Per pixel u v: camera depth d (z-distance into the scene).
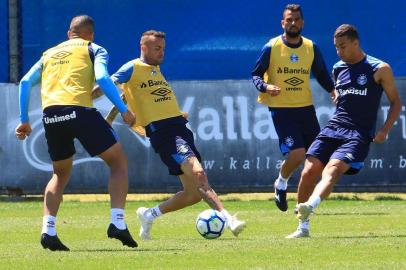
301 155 33.34
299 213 26.66
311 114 33.59
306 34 47.38
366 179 45.97
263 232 30.91
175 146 27.69
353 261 22.11
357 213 38.25
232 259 22.86
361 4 47.16
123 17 47.91
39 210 42.59
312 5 47.34
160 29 47.88
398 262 21.77
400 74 47.25
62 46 25.16
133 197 49.88
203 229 27.45
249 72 47.69
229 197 49.00
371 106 27.89
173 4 47.78
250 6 47.62
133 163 46.44
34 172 46.81
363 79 27.84
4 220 37.25
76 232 31.86
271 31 47.59
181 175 28.33
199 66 47.81
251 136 46.19
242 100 46.19
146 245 26.67
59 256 23.86
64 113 24.30
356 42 27.91
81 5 47.91
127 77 28.20
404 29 47.16
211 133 46.31
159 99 28.20
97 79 24.14
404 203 44.06
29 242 28.59
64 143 24.84
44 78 25.03
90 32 25.83
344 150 27.38
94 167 46.66
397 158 45.78
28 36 48.19
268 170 46.06
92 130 24.34
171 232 31.47
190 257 23.36
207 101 46.34
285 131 33.34
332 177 27.00
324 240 26.88
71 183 46.72
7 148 46.78
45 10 48.09
